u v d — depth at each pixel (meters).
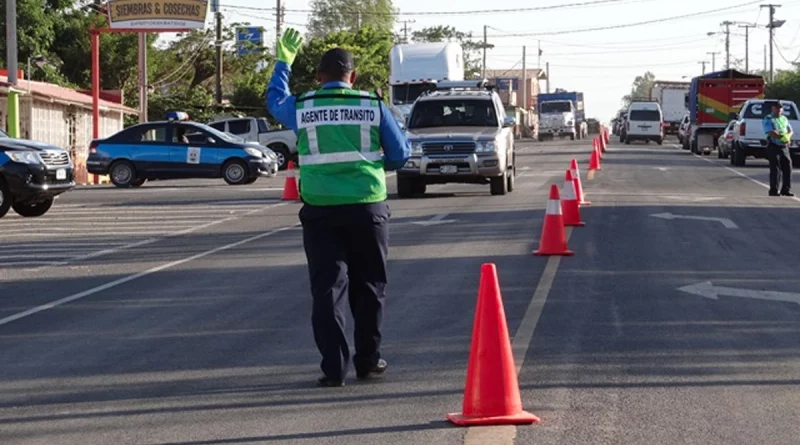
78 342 16.44
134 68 101.31
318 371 14.28
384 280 13.70
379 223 13.38
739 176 57.06
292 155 74.81
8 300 20.42
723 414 12.00
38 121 65.38
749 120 67.75
